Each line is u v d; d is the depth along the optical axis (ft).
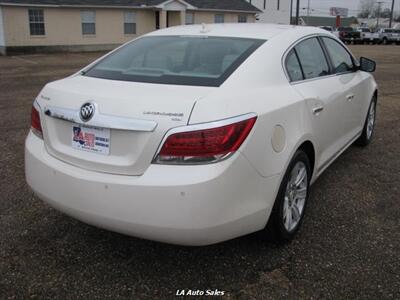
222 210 8.50
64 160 9.55
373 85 18.52
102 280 9.55
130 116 8.58
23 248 10.75
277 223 10.17
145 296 9.05
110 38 90.99
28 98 31.86
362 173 16.07
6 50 78.07
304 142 11.16
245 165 8.78
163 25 96.58
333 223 12.12
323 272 9.82
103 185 8.76
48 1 80.64
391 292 9.16
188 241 8.58
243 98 9.20
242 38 11.50
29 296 9.00
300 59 12.10
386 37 149.89
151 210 8.41
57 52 84.17
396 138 20.93
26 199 13.43
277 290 9.22
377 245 10.98
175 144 8.28
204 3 105.09
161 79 9.98
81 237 11.30
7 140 19.94
